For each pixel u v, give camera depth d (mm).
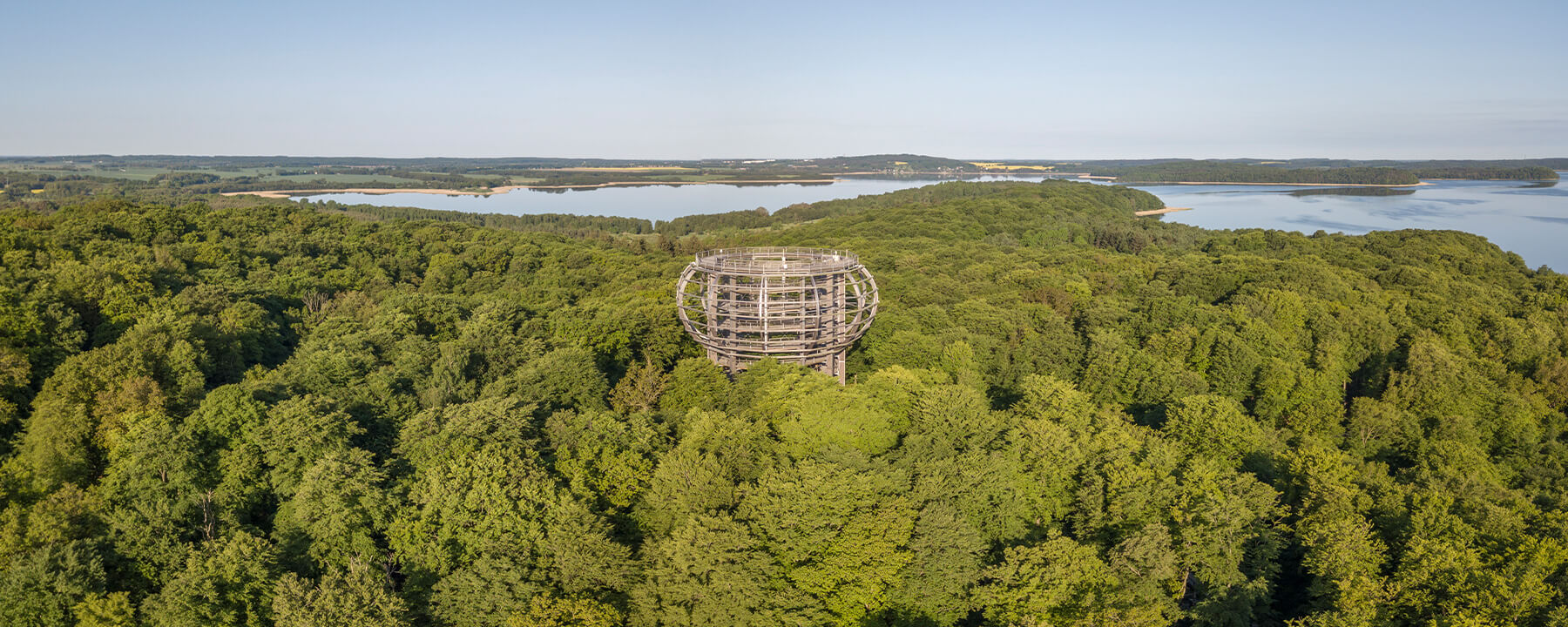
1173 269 155250
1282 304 114250
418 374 77875
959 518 52625
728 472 56531
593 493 54625
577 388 74438
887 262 168625
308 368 72688
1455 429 87188
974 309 108000
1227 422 71312
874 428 63656
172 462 53469
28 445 58156
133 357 66625
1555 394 100562
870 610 49750
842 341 81625
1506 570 48875
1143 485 57344
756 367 76438
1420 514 55062
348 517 50969
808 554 50125
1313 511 58469
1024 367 94375
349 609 43969
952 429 64875
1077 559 50344
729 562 48438
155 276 103250
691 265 82625
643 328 95438
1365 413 88312
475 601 46719
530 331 97500
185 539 51188
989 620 49219
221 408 57438
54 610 43812
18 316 72125
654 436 62375
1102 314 114250
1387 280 151750
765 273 77688
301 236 162625
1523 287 157125
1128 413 87188
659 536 52906
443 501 51250
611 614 45625
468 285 150875
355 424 60625
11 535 47594
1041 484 59719
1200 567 52906
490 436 58531
